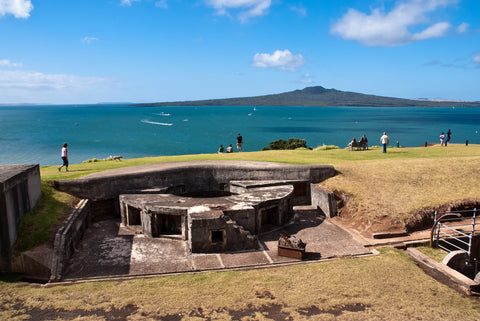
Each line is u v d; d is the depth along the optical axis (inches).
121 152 2960.1
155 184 748.6
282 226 639.1
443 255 517.3
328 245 542.6
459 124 6604.3
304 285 401.1
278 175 781.3
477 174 750.5
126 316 335.9
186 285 401.7
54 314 337.7
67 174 746.2
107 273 447.5
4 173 481.4
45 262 454.9
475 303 376.8
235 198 629.9
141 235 595.2
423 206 630.5
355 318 335.9
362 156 1020.5
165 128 5920.3
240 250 525.3
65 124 6909.5
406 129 5487.2
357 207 655.1
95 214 682.8
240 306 355.6
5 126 6279.5
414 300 374.0
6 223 432.1
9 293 382.0
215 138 4242.1
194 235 507.5
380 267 453.4
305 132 5093.5
